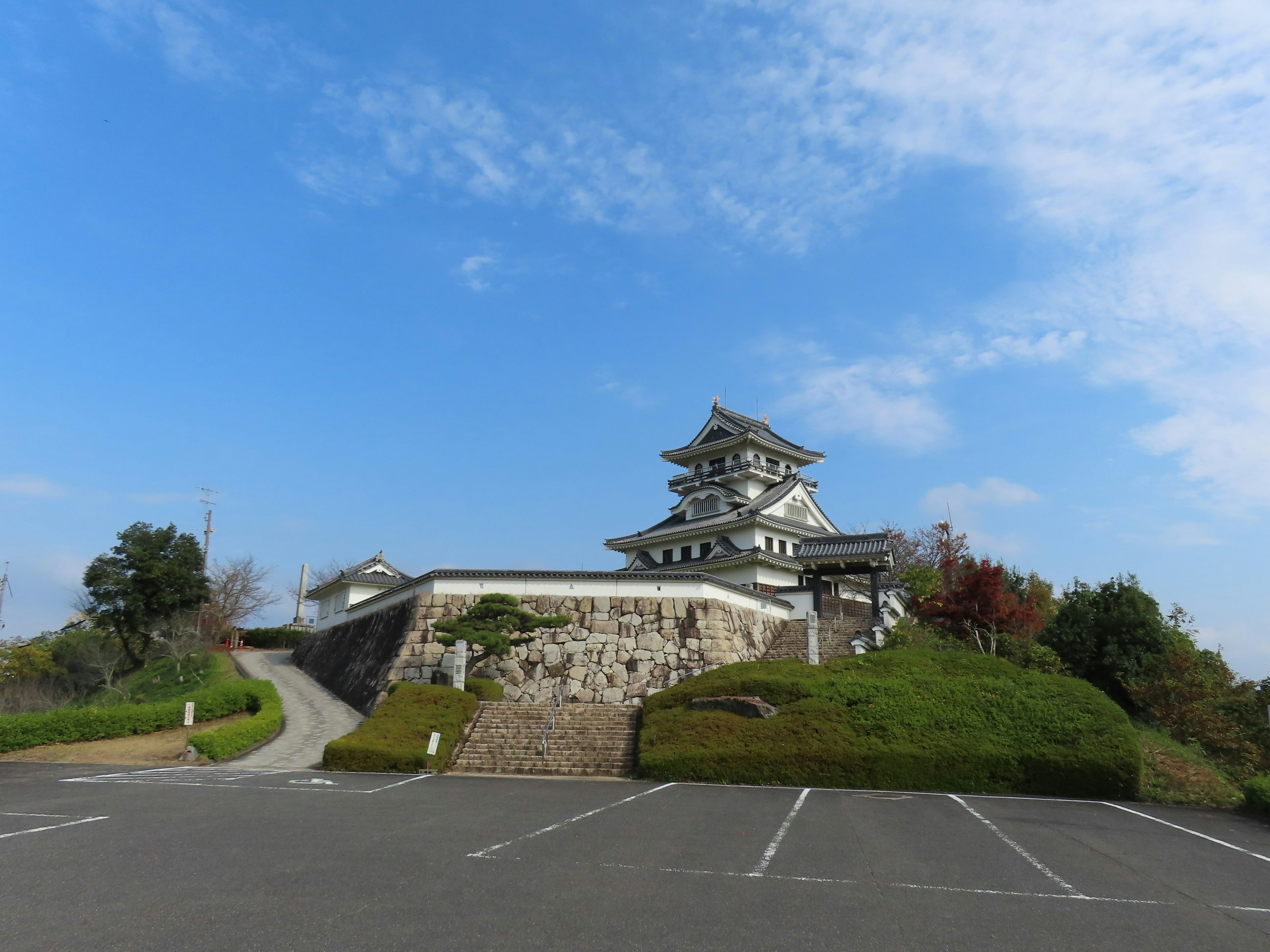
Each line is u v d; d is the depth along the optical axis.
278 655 55.78
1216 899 10.08
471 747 23.45
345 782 19.12
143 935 7.75
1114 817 16.42
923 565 57.72
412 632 30.69
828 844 12.78
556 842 12.40
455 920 8.34
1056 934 8.44
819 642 35.88
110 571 49.75
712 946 7.74
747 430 51.84
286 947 7.45
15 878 9.82
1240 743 24.25
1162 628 29.64
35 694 44.12
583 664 29.88
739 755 20.45
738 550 45.25
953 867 11.34
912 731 21.12
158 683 45.03
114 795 16.73
